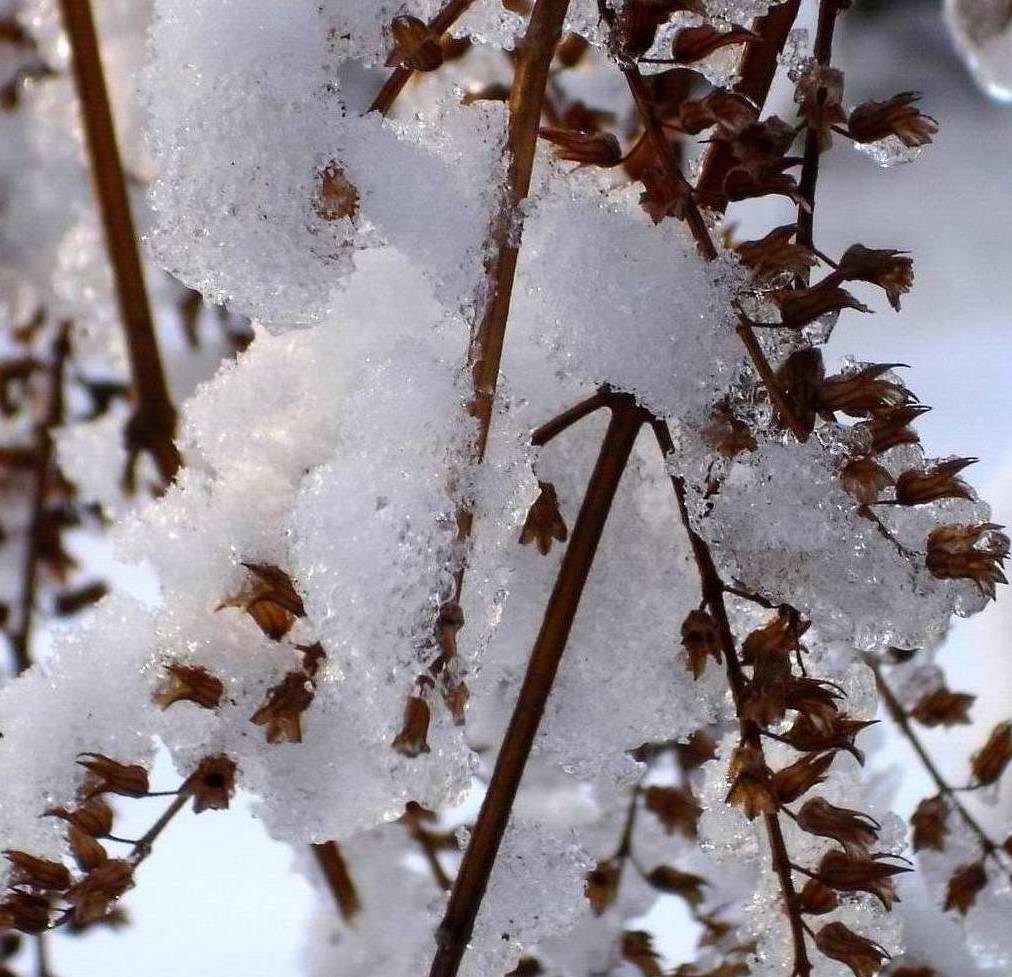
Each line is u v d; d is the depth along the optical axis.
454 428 0.53
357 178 0.53
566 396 0.56
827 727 0.54
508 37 0.55
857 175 1.75
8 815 0.55
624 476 0.56
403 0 0.53
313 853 0.67
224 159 0.53
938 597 0.54
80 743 0.55
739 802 0.54
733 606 0.56
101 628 0.55
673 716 0.56
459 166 0.53
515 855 0.56
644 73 0.55
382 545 0.52
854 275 0.53
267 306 0.53
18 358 0.83
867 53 1.77
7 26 0.82
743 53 0.55
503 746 0.54
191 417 0.56
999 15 0.65
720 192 0.54
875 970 0.54
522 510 0.54
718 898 0.66
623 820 0.67
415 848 0.69
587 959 0.65
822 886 0.54
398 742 0.52
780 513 0.54
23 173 0.83
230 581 0.55
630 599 0.56
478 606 0.53
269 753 0.54
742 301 0.54
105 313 0.83
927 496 0.54
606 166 0.54
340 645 0.52
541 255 0.54
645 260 0.54
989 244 1.67
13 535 0.84
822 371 0.53
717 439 0.54
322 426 0.55
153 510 0.55
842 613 0.54
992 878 0.60
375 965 0.68
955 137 1.75
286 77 0.53
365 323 0.55
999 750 0.60
